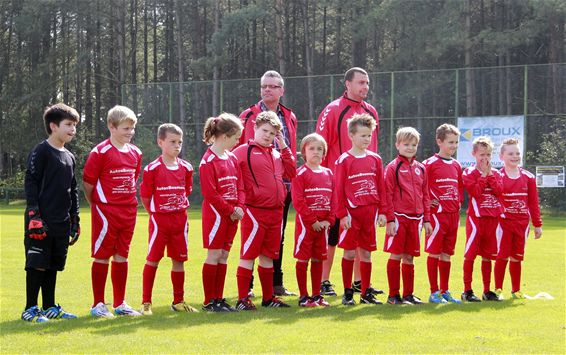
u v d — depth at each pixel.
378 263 12.23
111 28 48.19
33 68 47.81
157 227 7.59
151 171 7.63
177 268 7.75
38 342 6.09
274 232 7.99
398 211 8.35
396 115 30.78
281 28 44.81
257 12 41.47
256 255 7.92
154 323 6.94
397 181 8.36
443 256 8.70
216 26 44.84
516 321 7.18
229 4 50.22
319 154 8.13
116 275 7.48
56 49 46.41
